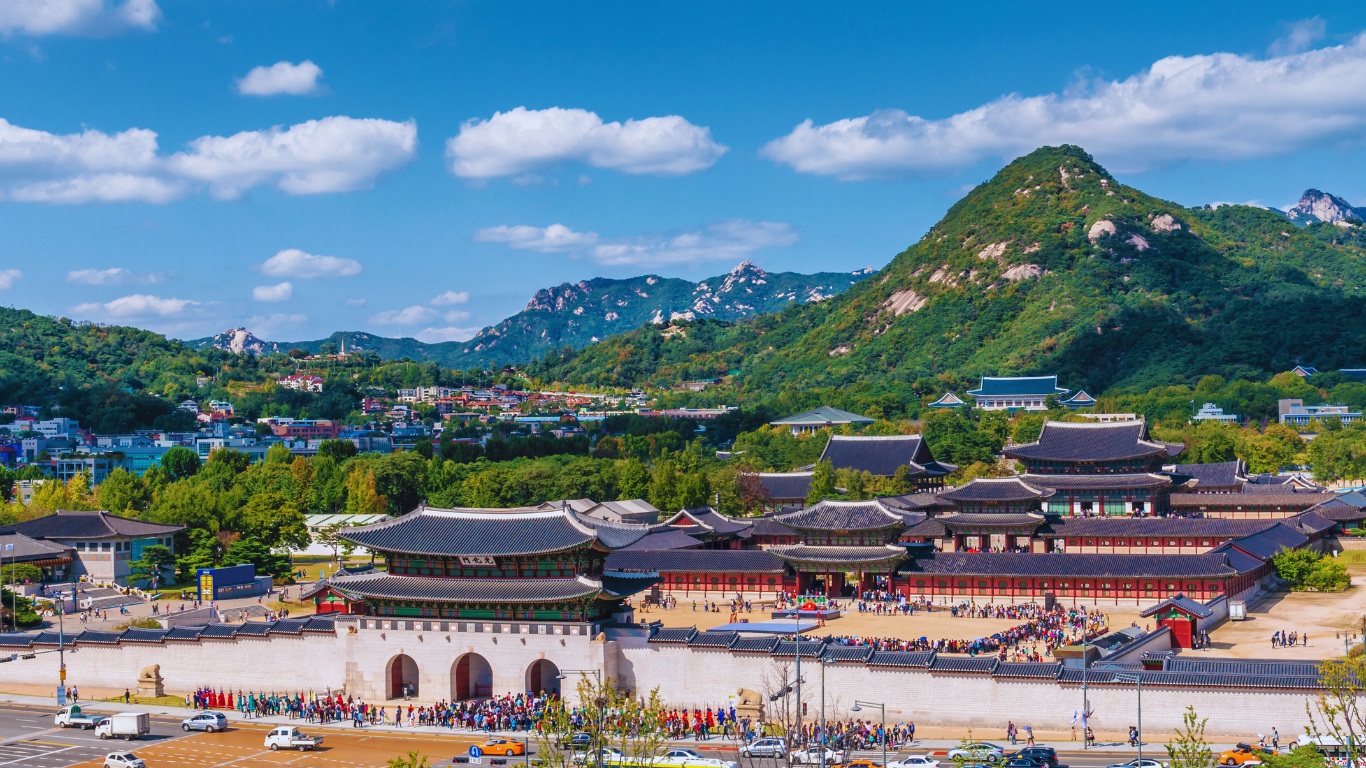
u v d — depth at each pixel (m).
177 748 183.00
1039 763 157.62
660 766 161.75
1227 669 179.00
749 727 186.62
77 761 176.62
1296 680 168.00
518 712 194.00
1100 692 177.75
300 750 180.62
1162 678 174.50
